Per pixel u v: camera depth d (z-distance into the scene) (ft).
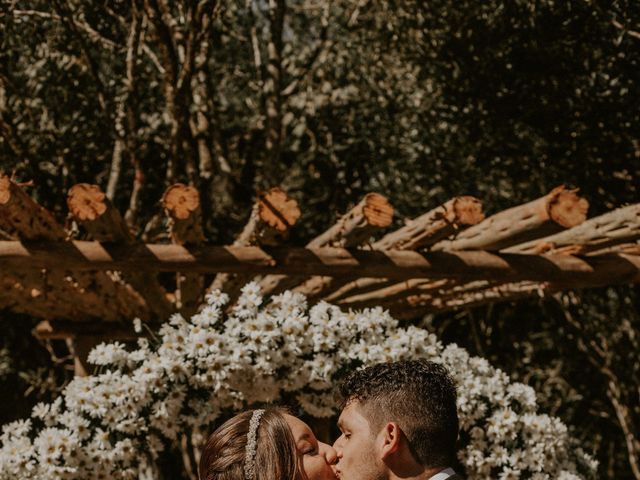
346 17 24.64
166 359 10.61
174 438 10.68
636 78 19.01
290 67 24.85
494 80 20.35
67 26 19.07
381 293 15.61
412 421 5.92
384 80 23.41
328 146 24.56
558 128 20.44
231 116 25.80
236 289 14.02
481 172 22.27
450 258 12.03
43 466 10.31
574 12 18.69
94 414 10.51
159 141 22.81
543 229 10.88
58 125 21.86
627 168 20.42
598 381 26.37
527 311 26.14
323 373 10.85
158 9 17.49
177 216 10.68
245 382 10.89
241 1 24.72
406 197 23.36
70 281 13.24
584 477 11.90
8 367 24.88
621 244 12.11
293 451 5.95
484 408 11.23
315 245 12.44
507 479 11.03
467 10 20.03
